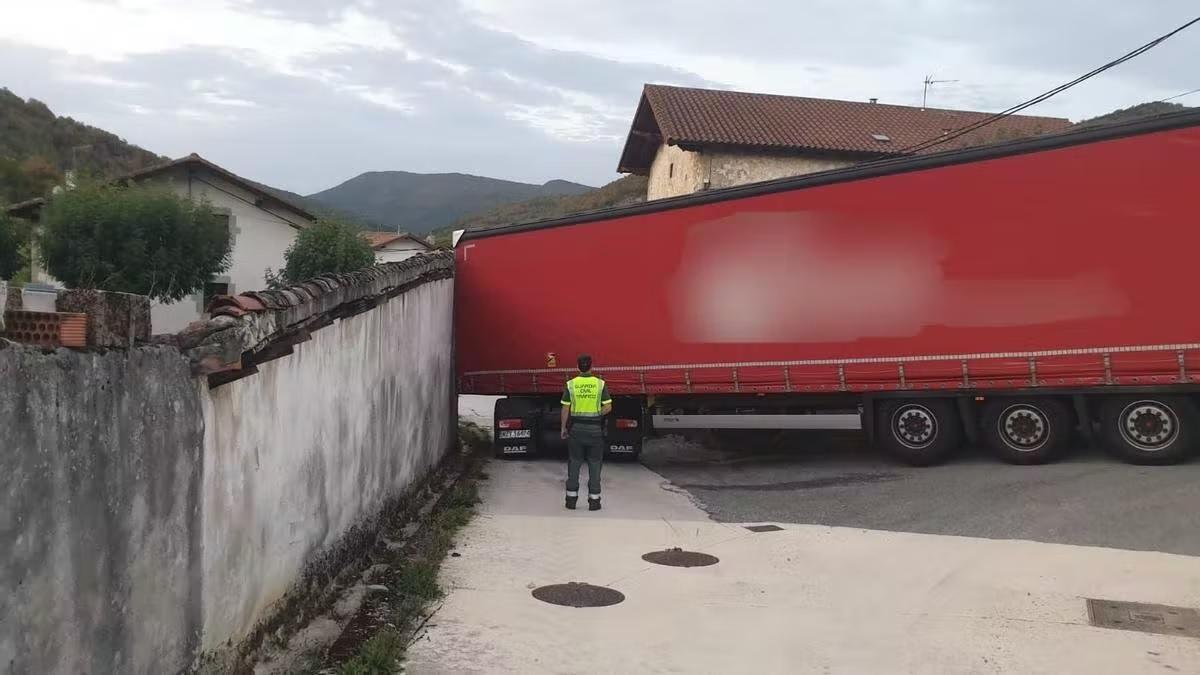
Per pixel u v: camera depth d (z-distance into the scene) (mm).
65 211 20531
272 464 5043
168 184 24609
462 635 5625
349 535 6859
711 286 12328
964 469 11133
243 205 27672
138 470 3402
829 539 8438
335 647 5305
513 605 6289
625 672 5078
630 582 6961
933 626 5887
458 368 14242
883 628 5863
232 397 4418
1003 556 7574
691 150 22875
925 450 11531
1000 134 25453
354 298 6867
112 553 3205
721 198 12273
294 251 24906
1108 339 10273
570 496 10086
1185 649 5406
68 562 2904
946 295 11016
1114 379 10250
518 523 9195
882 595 6602
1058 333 10492
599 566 7449
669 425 13039
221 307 4477
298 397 5539
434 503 10109
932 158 11102
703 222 12391
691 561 7625
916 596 6566
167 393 3666
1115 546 7762
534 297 13641
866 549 7996
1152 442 10438
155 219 21016
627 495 10961
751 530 8914
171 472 3703
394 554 7645
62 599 2871
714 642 5594
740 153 22844
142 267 20734
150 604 3512
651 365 12758
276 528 5125
